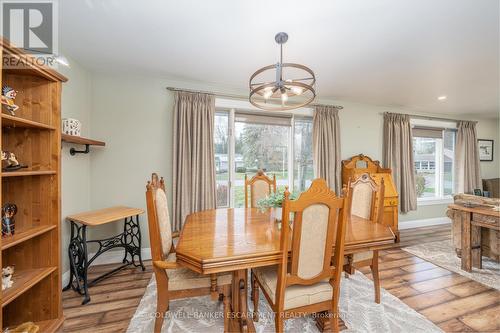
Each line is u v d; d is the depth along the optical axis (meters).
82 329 1.62
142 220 2.89
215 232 1.65
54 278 1.60
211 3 1.55
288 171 3.70
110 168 2.78
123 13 1.66
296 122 3.73
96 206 2.72
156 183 1.74
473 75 2.77
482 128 5.07
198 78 2.92
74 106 2.39
